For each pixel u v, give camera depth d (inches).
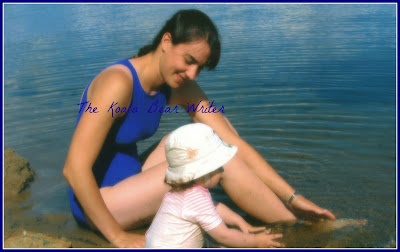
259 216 163.6
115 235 154.6
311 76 291.0
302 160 203.3
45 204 181.6
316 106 250.1
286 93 266.4
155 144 191.0
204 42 150.9
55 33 423.5
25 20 490.3
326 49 343.9
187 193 147.6
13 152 200.4
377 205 173.8
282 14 469.4
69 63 329.7
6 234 163.5
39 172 202.8
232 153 153.1
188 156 148.2
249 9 496.1
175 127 239.6
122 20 463.5
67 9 542.6
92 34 413.1
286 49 346.9
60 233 163.9
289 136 222.1
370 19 434.9
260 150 210.7
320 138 219.8
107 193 161.0
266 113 243.8
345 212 170.4
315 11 478.3
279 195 170.7
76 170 150.5
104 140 158.2
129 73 158.6
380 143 214.8
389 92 264.4
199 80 288.7
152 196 158.9
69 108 260.2
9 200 184.4
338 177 191.3
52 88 287.4
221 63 319.0
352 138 219.3
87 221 164.1
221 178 157.6
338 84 275.9
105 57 338.6
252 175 159.5
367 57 323.6
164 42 155.6
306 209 165.8
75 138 152.6
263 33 395.2
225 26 423.5
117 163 169.9
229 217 159.9
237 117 240.5
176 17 153.3
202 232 151.2
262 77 290.8
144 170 174.9
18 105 266.1
